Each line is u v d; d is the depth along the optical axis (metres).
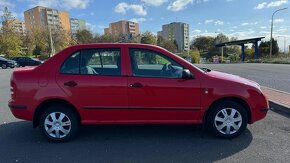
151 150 4.16
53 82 4.39
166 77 4.40
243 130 4.56
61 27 67.94
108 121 4.49
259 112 4.54
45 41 61.66
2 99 8.68
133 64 4.44
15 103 4.47
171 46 74.81
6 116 6.27
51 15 87.19
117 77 4.38
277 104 6.50
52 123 4.52
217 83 4.40
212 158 3.83
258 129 5.03
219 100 4.49
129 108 4.40
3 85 12.73
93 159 3.86
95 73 4.43
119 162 3.76
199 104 4.41
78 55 4.49
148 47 4.50
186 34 93.00
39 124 4.59
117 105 4.40
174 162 3.73
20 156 4.00
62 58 4.48
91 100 4.39
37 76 4.43
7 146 4.40
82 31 71.12
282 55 46.62
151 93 4.36
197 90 4.37
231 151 4.06
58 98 4.39
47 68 4.46
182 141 4.50
